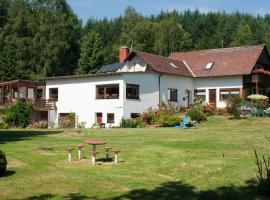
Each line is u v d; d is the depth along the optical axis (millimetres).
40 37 74250
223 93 46875
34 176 13656
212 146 19688
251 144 20062
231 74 45781
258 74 45594
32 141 24281
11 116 40906
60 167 15461
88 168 15242
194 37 113188
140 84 42281
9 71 69938
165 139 23453
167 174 14055
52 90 47875
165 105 43250
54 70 75750
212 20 119062
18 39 72938
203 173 13875
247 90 46344
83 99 44281
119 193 11508
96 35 78812
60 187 12148
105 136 26359
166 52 87812
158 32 88000
